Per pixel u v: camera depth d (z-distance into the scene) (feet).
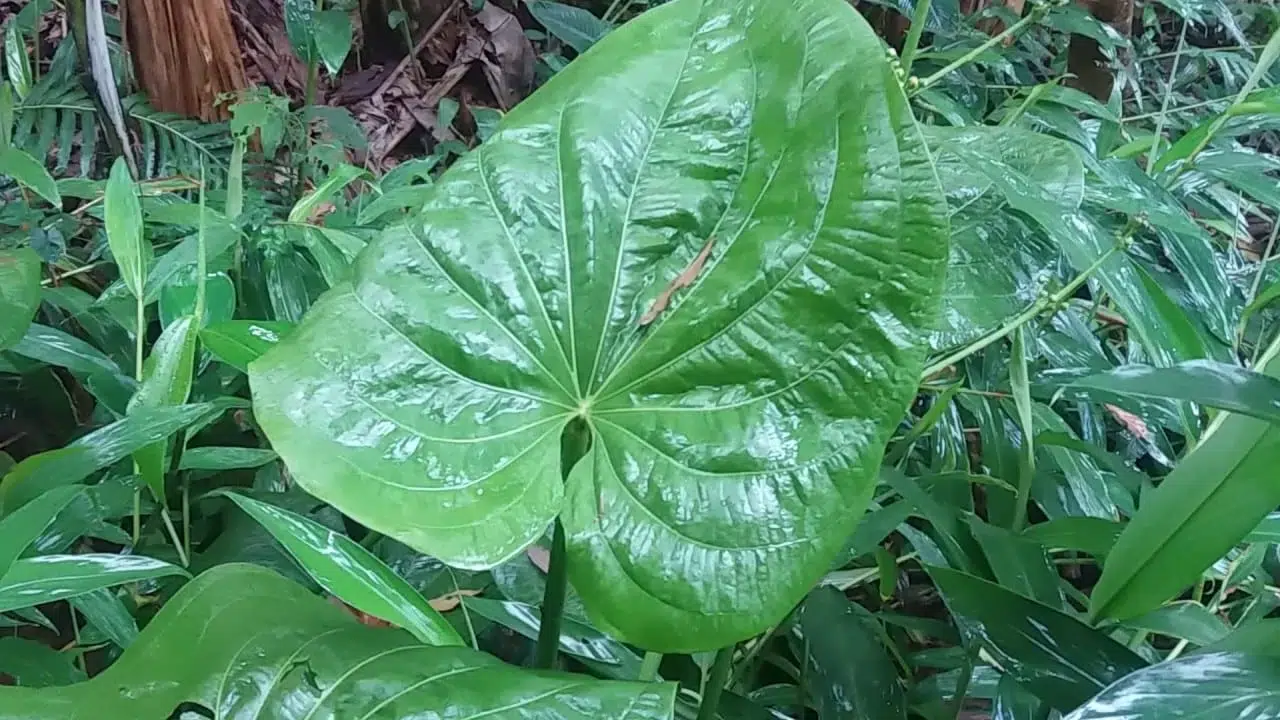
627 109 1.95
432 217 1.93
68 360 3.43
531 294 1.90
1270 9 8.09
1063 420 4.01
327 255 3.90
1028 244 2.62
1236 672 1.89
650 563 1.72
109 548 3.64
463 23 8.45
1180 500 2.35
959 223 2.63
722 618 1.69
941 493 3.29
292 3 6.48
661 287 1.89
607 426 1.84
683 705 2.76
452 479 1.73
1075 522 2.83
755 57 1.90
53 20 7.84
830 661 2.80
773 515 1.72
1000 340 3.66
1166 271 3.37
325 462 1.69
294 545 2.03
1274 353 2.52
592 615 1.73
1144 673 1.90
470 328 1.87
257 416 1.71
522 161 1.96
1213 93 7.43
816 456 1.74
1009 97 5.65
